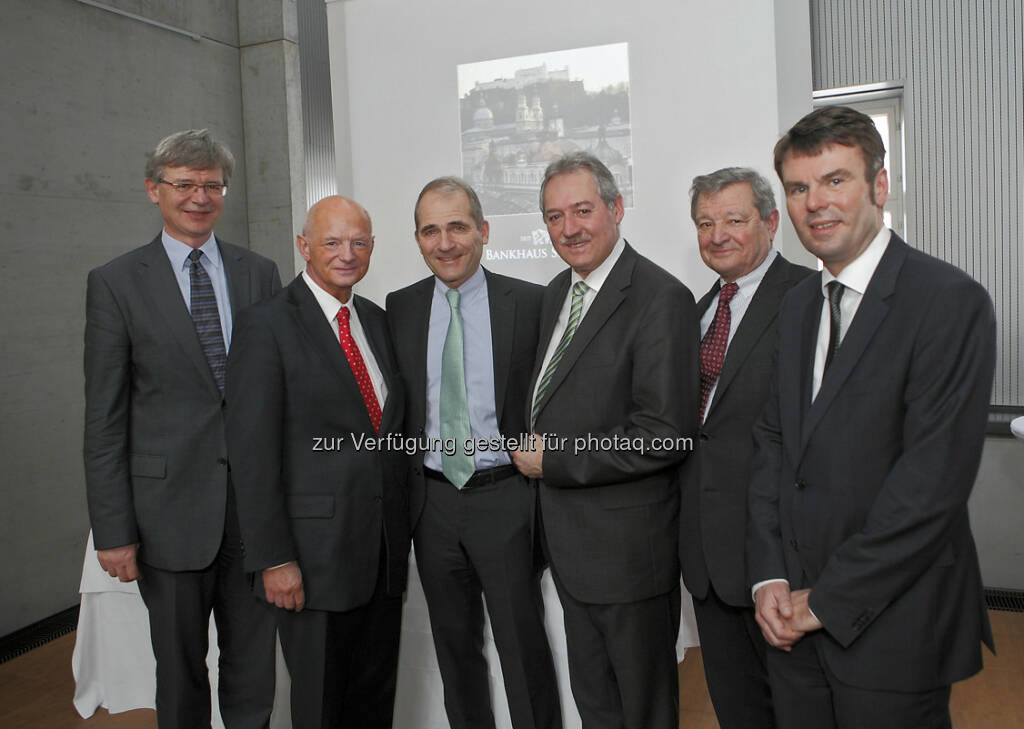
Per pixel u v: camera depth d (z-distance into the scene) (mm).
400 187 3895
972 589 1284
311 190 4680
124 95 4012
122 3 3992
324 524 1774
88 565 2449
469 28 3695
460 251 1851
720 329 1797
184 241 2004
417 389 1956
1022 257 3666
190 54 4477
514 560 1895
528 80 3617
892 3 3768
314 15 4590
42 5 3562
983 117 3674
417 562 2012
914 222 3863
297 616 1803
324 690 1796
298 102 4914
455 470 1898
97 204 3838
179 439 1912
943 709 1271
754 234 1730
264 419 1722
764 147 3291
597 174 1735
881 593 1230
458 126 3758
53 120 3617
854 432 1302
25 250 3496
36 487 3566
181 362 1912
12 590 3475
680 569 1847
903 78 3793
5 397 3432
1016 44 3574
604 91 3490
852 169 1293
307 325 1793
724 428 1679
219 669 2094
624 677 1753
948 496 1202
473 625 2020
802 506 1373
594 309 1743
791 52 3301
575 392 1733
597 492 1733
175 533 1900
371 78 3893
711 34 3322
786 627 1355
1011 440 3461
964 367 1211
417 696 2264
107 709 2549
